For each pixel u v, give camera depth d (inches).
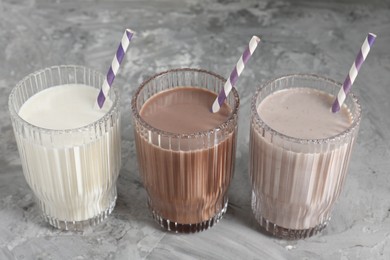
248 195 25.2
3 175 25.6
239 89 28.6
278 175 21.9
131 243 23.6
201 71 23.2
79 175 22.3
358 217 24.3
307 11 32.3
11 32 31.2
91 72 23.8
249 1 32.7
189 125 22.2
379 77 29.2
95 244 23.6
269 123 22.1
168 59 30.0
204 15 32.1
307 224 23.3
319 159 21.2
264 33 31.2
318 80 23.0
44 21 31.8
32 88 23.6
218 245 23.6
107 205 24.3
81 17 32.0
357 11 32.3
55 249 23.4
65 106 23.1
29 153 22.1
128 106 28.0
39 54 30.2
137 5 32.6
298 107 22.7
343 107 22.6
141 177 23.7
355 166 25.9
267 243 23.6
